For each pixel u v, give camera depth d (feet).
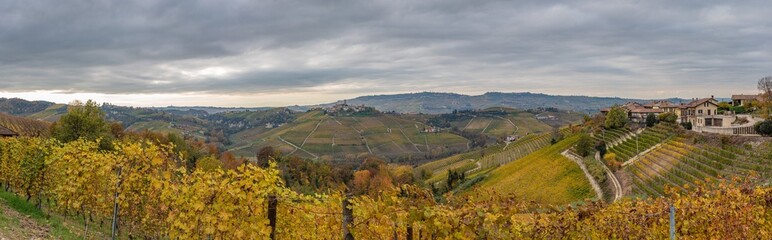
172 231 34.17
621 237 32.83
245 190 29.35
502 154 459.73
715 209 35.06
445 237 27.48
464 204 29.45
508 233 27.78
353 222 27.84
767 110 250.16
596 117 388.16
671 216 32.27
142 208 46.55
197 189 30.32
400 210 27.32
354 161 629.10
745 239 35.14
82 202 47.21
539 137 469.16
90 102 179.52
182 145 276.62
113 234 42.09
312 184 299.38
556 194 225.56
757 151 167.02
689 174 168.14
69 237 47.73
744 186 38.24
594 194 202.80
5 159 71.77
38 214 55.62
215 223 30.07
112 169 42.88
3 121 279.69
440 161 584.40
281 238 33.63
